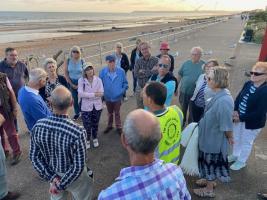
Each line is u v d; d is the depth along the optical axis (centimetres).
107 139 588
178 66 1298
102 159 509
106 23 9988
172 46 2042
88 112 529
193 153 374
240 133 468
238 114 453
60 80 584
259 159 507
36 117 356
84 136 264
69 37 3884
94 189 422
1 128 498
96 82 533
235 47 2038
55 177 277
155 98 274
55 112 261
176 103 766
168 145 293
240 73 1147
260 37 2316
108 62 569
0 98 457
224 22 6134
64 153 263
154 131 157
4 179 381
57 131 257
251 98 430
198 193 399
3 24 9694
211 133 348
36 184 437
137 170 156
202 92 513
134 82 873
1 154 372
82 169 268
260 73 416
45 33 5397
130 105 799
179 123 304
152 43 2072
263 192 413
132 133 155
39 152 277
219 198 397
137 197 151
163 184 158
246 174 459
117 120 609
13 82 567
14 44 3070
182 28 3155
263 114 438
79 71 641
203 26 3916
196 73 565
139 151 155
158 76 448
